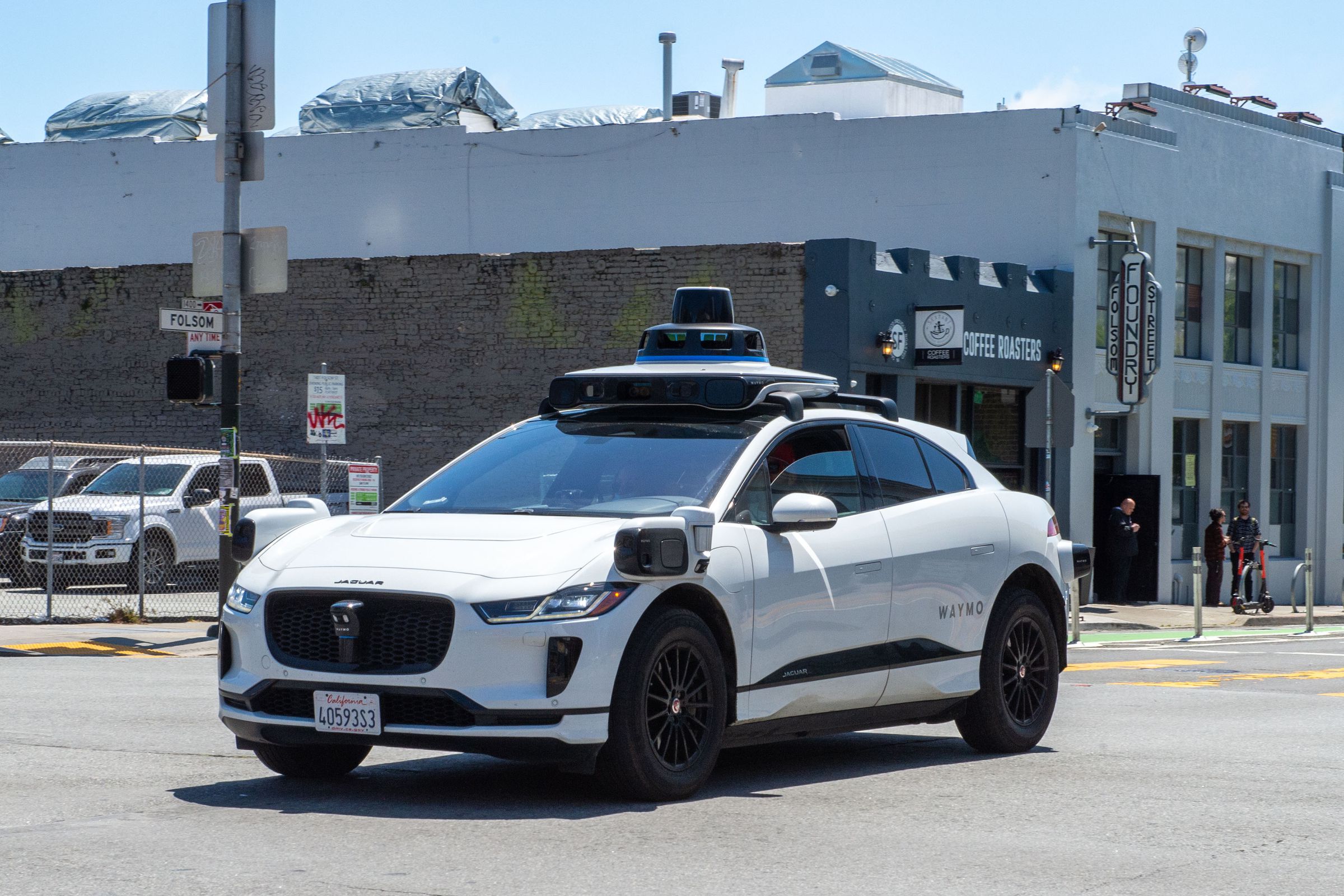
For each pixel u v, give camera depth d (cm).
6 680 1271
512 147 3359
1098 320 2989
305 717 716
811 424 845
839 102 3534
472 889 557
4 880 563
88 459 2489
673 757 735
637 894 555
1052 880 588
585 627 691
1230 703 1243
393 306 2895
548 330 2795
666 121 3238
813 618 797
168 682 1272
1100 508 3084
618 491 782
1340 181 3588
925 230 3009
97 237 3725
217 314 1677
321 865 592
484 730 681
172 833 649
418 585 695
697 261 2664
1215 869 611
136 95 3928
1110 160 2980
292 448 2945
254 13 1659
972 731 920
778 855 623
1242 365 3372
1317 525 3569
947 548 883
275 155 3538
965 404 2744
